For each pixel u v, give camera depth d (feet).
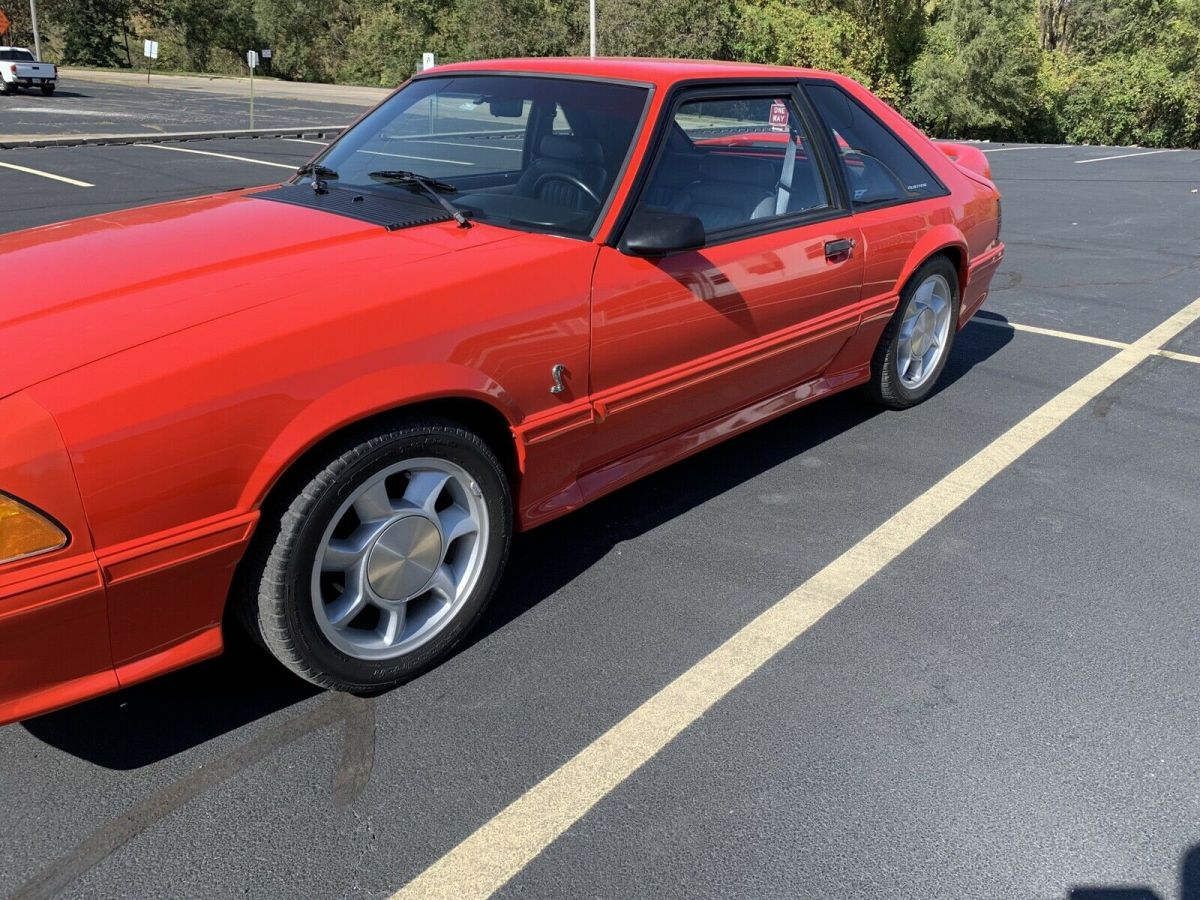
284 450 6.73
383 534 7.61
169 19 193.06
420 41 157.28
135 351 6.51
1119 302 22.30
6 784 7.07
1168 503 11.98
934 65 104.58
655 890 6.31
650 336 9.33
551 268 8.49
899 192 13.15
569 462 9.18
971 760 7.51
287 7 180.65
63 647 6.25
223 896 6.19
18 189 35.99
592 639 8.97
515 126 10.42
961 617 9.43
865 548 10.71
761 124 10.98
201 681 8.27
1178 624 9.41
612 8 103.45
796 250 10.96
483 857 6.54
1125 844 6.76
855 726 7.86
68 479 5.97
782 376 11.64
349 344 7.13
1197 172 55.16
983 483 12.42
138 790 7.04
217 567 6.70
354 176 10.51
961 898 6.31
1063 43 131.03
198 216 9.43
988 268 15.37
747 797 7.11
